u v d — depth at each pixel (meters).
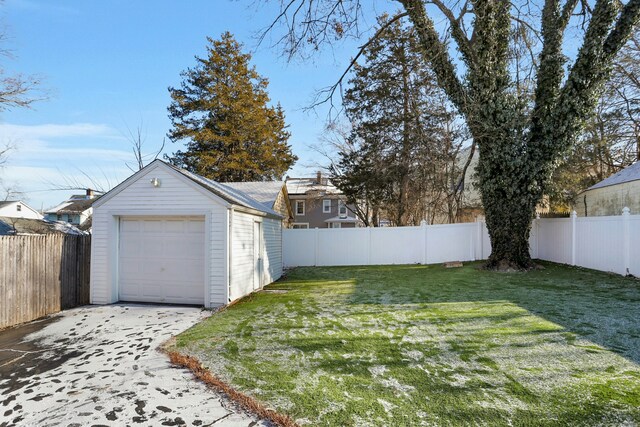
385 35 17.23
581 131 10.47
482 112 10.78
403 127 19.11
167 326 6.61
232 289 8.38
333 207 33.59
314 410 3.43
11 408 3.79
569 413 3.17
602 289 8.01
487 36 10.33
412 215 20.33
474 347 4.81
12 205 30.94
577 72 10.00
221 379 4.21
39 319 7.37
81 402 3.84
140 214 8.63
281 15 9.38
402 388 3.78
